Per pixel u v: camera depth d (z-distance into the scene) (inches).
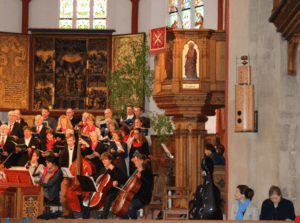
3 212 341.7
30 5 786.8
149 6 754.2
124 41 714.8
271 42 334.3
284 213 245.0
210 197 267.1
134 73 689.6
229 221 176.7
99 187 362.9
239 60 368.2
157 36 443.5
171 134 653.3
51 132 440.1
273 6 313.7
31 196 341.7
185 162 441.7
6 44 719.1
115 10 785.6
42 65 732.7
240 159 362.0
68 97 743.7
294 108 311.0
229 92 371.9
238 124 330.6
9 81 719.7
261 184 329.7
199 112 433.4
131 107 481.1
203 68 425.7
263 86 335.9
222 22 639.1
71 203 372.2
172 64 434.3
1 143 443.2
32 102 729.0
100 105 734.5
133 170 404.8
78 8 799.7
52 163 402.3
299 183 306.7
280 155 308.2
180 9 717.3
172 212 365.1
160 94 438.6
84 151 412.2
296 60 304.3
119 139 392.5
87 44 731.4
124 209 331.9
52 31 724.7
